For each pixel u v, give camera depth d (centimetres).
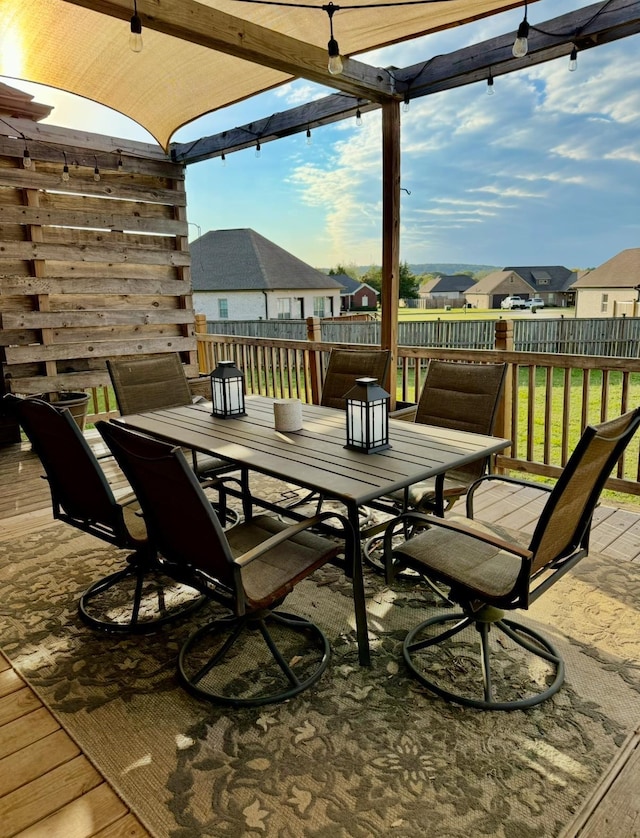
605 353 1043
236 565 169
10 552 310
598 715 183
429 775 162
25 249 512
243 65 405
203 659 217
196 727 182
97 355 571
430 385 312
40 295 527
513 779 160
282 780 161
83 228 548
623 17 282
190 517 175
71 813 151
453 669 207
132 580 279
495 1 311
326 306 2981
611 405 739
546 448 386
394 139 405
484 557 198
